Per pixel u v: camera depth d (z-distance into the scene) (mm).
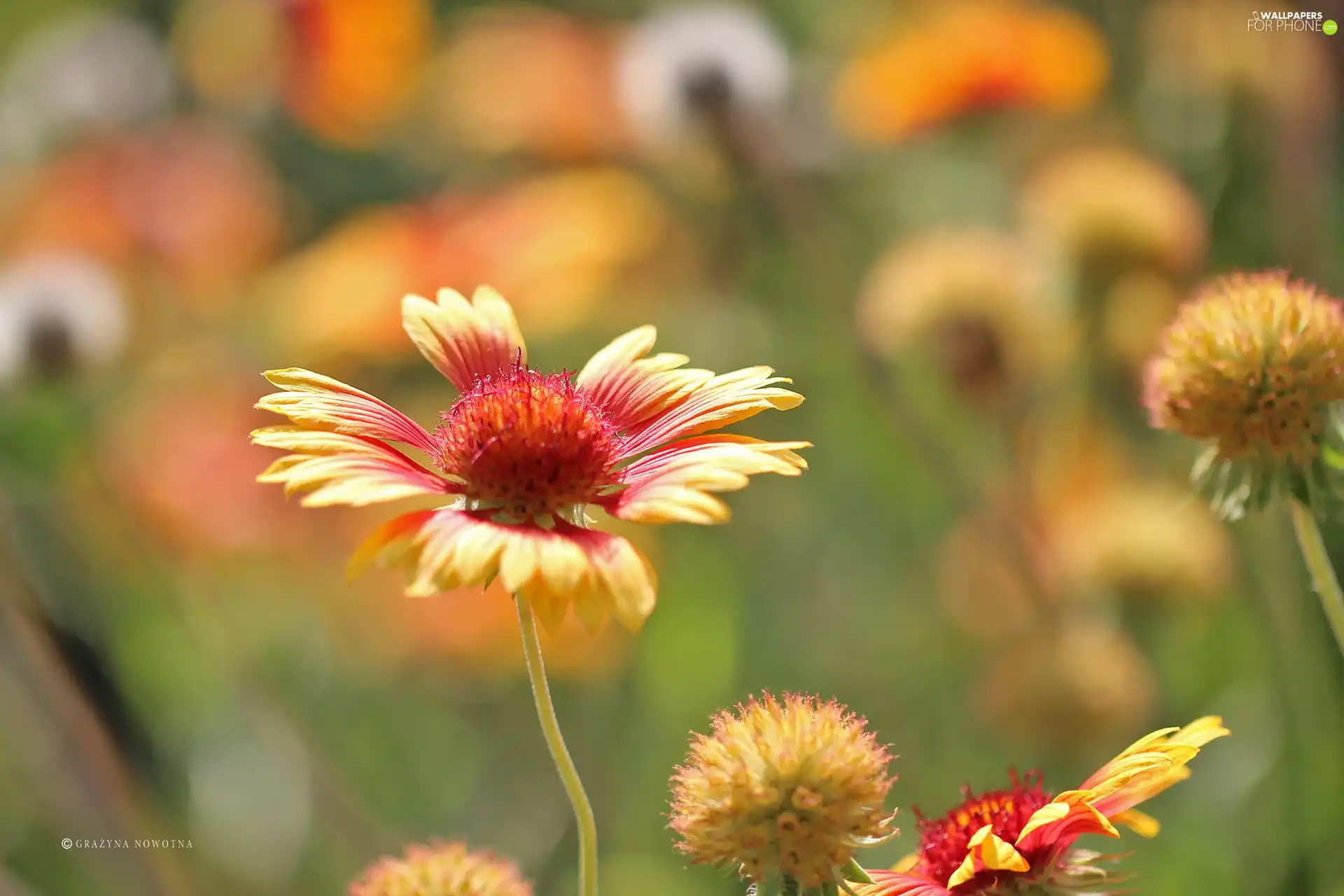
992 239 6668
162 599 6246
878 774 2463
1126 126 6789
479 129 7445
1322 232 5652
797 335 7059
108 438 6547
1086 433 6137
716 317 7070
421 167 8258
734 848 2393
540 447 2607
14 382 5910
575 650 6250
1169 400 2844
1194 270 5859
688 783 2492
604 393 2871
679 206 7234
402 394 6805
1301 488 2762
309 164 8375
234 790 6172
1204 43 5996
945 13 7211
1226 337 2803
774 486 6883
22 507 6301
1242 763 5262
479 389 2824
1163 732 2422
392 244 6531
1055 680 5324
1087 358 6004
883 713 6191
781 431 6992
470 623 6305
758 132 6445
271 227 7488
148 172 7441
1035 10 6941
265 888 5805
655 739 6246
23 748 5594
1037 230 6117
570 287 6289
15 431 6082
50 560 6359
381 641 6609
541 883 5906
